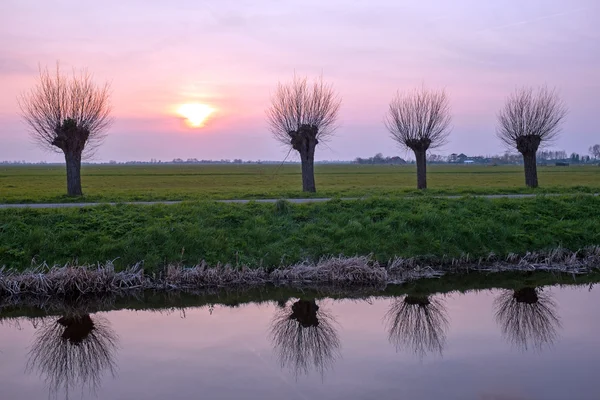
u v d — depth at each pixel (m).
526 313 15.10
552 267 20.06
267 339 12.90
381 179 70.00
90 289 16.69
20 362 11.77
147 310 15.74
